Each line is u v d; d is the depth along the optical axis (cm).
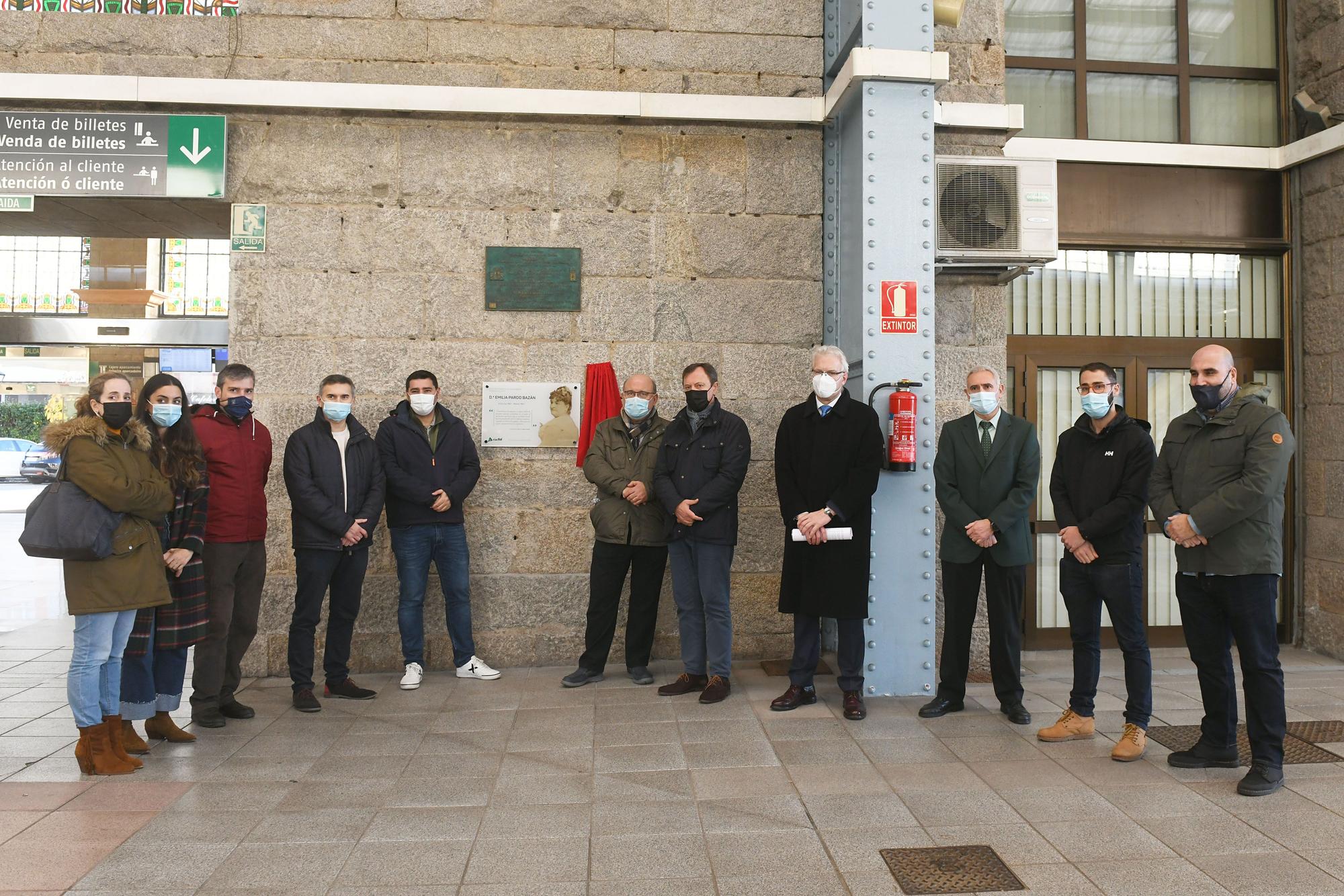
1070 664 596
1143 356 658
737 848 311
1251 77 673
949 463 473
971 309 588
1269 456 355
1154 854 304
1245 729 450
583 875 292
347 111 571
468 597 551
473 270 581
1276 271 673
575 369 584
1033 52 660
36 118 554
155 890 281
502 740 432
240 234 567
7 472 1638
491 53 585
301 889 282
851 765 394
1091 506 422
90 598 375
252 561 476
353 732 446
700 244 593
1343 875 288
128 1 573
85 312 1112
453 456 538
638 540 530
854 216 536
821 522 462
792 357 595
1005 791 362
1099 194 650
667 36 596
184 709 500
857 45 532
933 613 515
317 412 509
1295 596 650
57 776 385
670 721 461
